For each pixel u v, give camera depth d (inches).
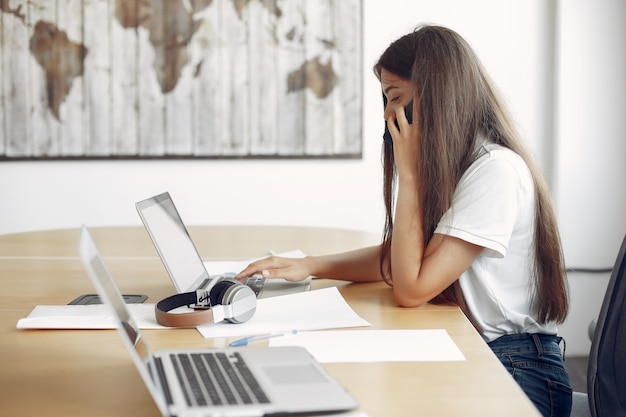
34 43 141.0
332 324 55.4
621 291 54.9
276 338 52.1
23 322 55.3
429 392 41.8
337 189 144.6
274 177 144.4
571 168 138.5
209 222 145.2
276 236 101.6
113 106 142.3
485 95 64.8
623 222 138.5
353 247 92.4
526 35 140.6
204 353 44.4
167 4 140.9
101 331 54.8
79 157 142.9
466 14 141.1
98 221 144.6
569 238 139.3
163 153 143.0
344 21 141.3
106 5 140.9
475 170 61.8
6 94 141.6
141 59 141.7
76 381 44.3
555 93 140.2
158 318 55.8
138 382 44.0
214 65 141.9
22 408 40.2
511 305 63.2
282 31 141.5
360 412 35.6
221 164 144.2
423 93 62.6
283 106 142.6
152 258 85.1
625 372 54.9
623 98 136.7
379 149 143.8
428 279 60.3
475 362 46.9
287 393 36.8
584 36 136.3
